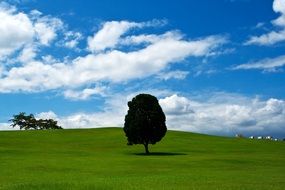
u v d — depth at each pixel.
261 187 36.41
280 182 40.56
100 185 37.94
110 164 63.66
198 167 60.88
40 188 36.50
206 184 38.84
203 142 113.56
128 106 92.62
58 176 48.69
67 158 72.56
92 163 64.75
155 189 35.28
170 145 107.12
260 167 61.19
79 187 36.75
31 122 184.88
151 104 91.44
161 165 63.12
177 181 41.50
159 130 91.25
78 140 115.38
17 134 124.50
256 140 121.50
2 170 55.03
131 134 91.12
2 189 36.34
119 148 102.56
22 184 38.88
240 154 89.56
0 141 110.25
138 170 56.22
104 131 131.25
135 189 35.38
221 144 110.25
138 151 96.31
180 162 67.44
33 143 108.69
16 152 83.94
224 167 60.91
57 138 118.44
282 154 89.75
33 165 60.91
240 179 43.62
